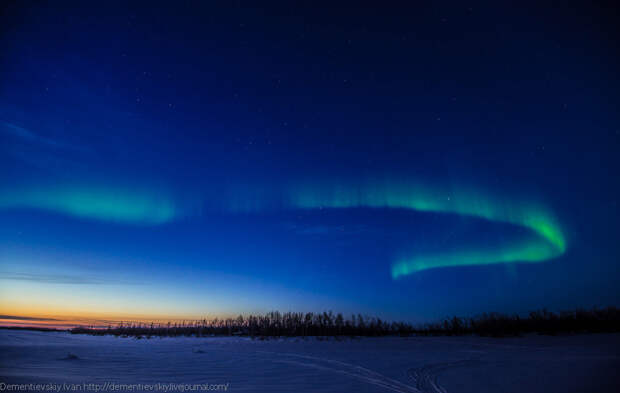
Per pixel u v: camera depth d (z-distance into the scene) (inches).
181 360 658.8
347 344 1127.6
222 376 487.2
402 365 629.0
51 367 504.1
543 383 436.8
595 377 453.7
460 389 420.2
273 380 465.4
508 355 777.6
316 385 435.5
